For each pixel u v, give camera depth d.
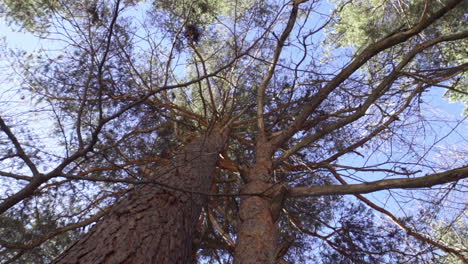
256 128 6.93
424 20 4.19
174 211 3.33
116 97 4.38
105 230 2.72
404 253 4.74
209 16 5.98
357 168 4.31
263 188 4.37
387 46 4.44
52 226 4.52
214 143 5.35
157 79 5.27
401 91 4.71
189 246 3.30
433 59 6.07
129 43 4.29
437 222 4.62
